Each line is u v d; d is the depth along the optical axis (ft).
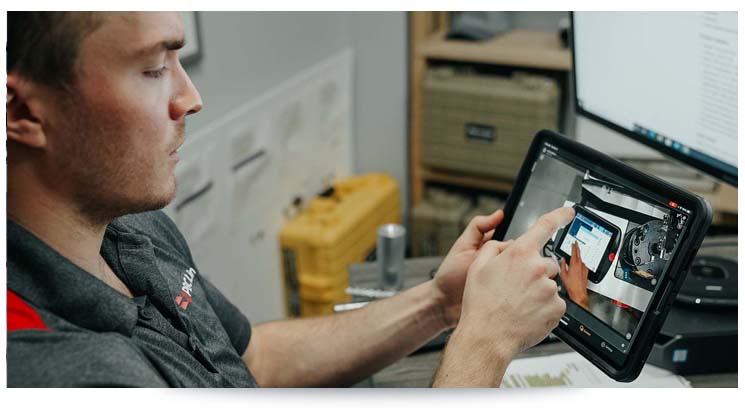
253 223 6.34
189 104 2.16
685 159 3.41
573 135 6.48
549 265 2.49
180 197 5.28
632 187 2.55
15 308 1.89
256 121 6.14
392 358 3.15
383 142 7.98
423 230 7.61
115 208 2.10
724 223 6.17
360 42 7.59
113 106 1.92
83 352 1.81
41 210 2.02
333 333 3.19
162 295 2.41
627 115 3.69
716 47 3.04
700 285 3.15
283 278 6.91
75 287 2.04
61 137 1.91
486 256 2.59
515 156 7.03
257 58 6.15
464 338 2.40
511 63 6.82
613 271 2.55
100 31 1.85
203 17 5.40
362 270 4.10
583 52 3.87
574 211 2.69
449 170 7.61
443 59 7.41
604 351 2.50
